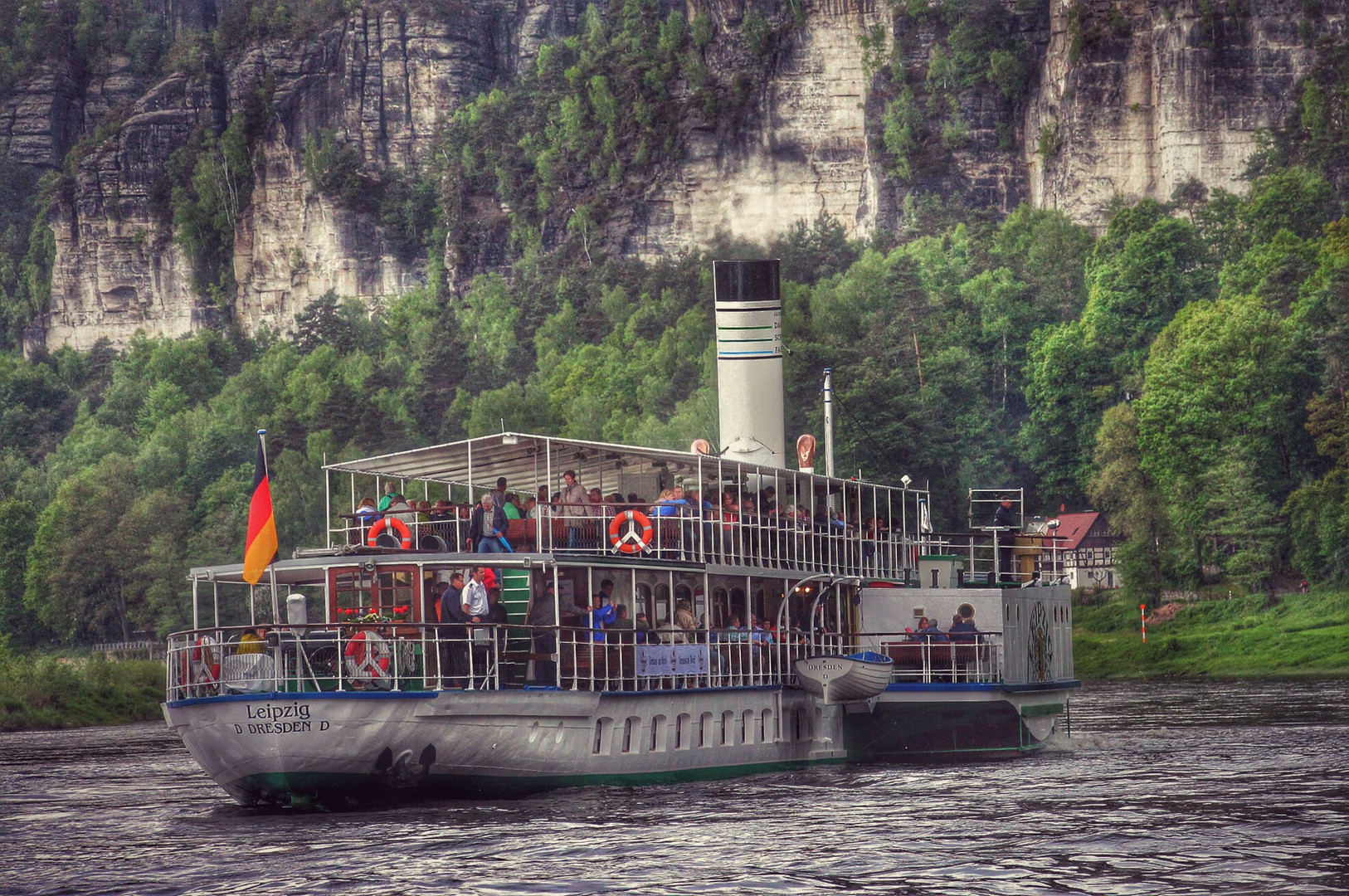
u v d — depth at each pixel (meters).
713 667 127.38
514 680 115.06
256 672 109.75
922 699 142.88
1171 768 138.38
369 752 107.88
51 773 177.88
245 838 105.94
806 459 151.88
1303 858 96.44
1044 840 102.00
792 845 100.19
